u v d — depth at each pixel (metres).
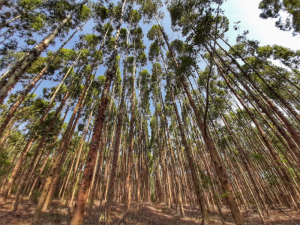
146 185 16.02
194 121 14.47
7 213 6.89
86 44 12.73
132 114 10.40
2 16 6.91
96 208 10.48
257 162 13.62
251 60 9.94
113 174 7.35
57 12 8.86
